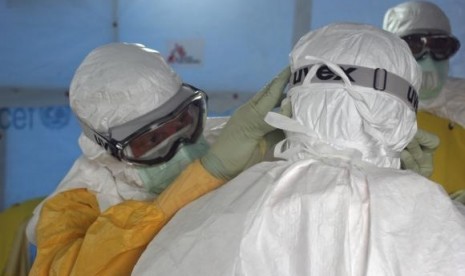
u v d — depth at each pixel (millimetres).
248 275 715
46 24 2307
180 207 924
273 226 734
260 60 2271
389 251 696
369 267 691
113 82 1131
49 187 2459
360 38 833
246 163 930
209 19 2268
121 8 2295
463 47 2146
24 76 2342
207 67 2301
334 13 2189
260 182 784
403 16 1800
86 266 934
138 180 1216
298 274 705
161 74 1164
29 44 2318
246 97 2303
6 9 2289
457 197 1145
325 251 706
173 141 1146
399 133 838
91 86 1149
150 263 792
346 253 698
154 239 828
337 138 811
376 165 814
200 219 793
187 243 774
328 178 755
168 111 1133
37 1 2287
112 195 1288
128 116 1140
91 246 941
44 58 2332
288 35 2234
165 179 1195
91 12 2299
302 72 844
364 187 746
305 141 821
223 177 927
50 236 1125
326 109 806
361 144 816
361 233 721
